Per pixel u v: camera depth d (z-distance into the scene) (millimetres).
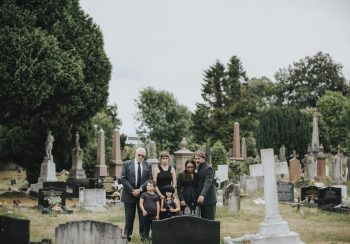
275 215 11531
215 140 71812
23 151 34531
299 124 59594
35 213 20359
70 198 27312
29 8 29188
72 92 30188
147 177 12438
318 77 87500
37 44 27656
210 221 9516
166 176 12352
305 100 88125
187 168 12250
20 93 27031
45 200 21109
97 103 33250
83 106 31359
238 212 20188
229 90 75875
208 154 25984
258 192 28609
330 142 74250
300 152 59125
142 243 12133
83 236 10078
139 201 12398
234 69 76375
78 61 30391
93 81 33125
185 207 12102
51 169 29484
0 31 27297
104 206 21516
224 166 30344
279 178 37344
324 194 22516
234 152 46906
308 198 24375
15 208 21391
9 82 27016
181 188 12258
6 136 35219
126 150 57188
